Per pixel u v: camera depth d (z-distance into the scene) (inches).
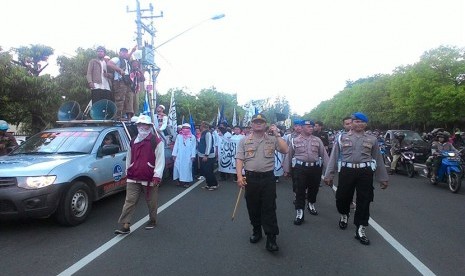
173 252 204.2
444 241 229.5
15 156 276.4
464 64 1096.2
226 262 190.9
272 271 180.4
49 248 209.2
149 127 242.2
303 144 281.0
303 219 280.4
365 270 183.0
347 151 231.5
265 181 208.7
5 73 655.8
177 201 339.0
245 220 272.4
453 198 371.6
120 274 174.7
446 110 1095.6
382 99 1720.0
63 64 887.7
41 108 695.1
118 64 465.7
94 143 293.4
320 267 186.1
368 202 227.8
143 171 236.1
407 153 538.9
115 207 309.3
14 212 226.7
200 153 400.5
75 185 253.6
